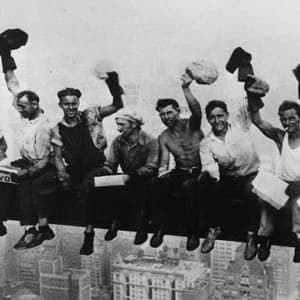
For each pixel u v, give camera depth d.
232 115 4.01
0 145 4.75
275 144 3.92
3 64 4.66
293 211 3.91
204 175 4.11
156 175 4.26
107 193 4.44
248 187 4.01
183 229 4.20
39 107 4.61
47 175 4.63
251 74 3.94
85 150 4.48
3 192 4.79
